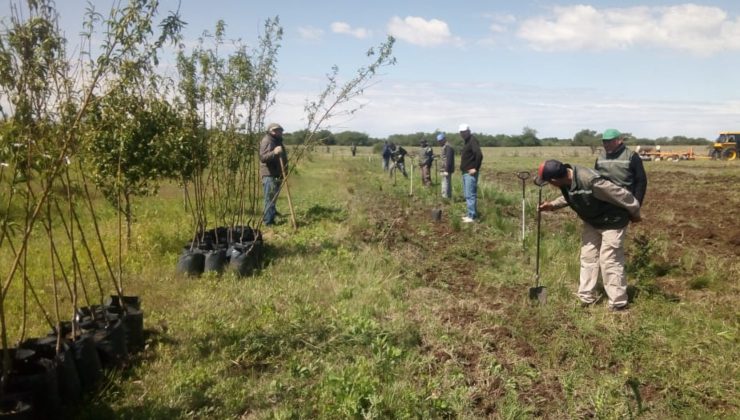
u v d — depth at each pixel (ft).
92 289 22.43
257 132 30.63
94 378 14.53
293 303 21.12
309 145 30.04
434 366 16.12
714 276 23.99
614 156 21.91
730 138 146.10
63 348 14.10
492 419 13.76
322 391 14.46
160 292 22.35
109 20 13.26
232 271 25.02
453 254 29.81
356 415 13.23
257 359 16.72
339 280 24.26
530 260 28.02
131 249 28.19
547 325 19.03
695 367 16.25
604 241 20.63
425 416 13.34
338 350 17.01
